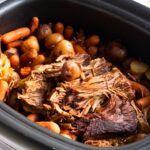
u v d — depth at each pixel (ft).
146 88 3.02
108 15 3.08
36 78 2.85
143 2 3.33
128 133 2.70
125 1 3.09
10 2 3.05
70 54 3.06
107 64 2.98
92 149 2.30
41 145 2.25
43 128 2.35
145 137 2.42
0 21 3.05
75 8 3.16
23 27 3.22
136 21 3.02
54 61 3.05
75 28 3.29
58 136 2.33
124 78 2.89
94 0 3.11
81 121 2.66
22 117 2.37
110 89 2.81
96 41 3.21
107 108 2.72
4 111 2.37
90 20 3.19
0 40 3.13
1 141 2.38
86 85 2.80
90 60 2.99
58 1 3.14
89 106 2.72
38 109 2.75
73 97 2.73
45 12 3.22
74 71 2.79
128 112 2.74
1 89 2.85
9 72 2.98
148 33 2.99
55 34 3.20
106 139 2.69
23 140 2.26
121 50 3.13
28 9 3.14
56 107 2.69
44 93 2.81
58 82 2.82
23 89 2.81
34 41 3.17
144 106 2.90
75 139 2.66
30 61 3.11
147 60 3.11
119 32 3.13
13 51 3.14
